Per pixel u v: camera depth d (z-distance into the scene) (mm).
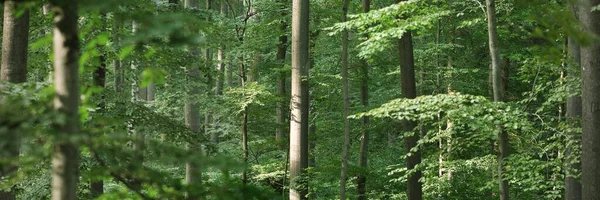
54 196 2514
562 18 3441
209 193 3074
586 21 10164
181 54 11180
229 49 18484
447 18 18125
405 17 14758
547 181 12094
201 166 2705
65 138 2430
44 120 2439
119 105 10453
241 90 16562
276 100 17438
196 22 2598
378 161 21891
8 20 8875
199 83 12938
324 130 22562
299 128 16234
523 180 11930
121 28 8898
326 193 19938
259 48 18984
